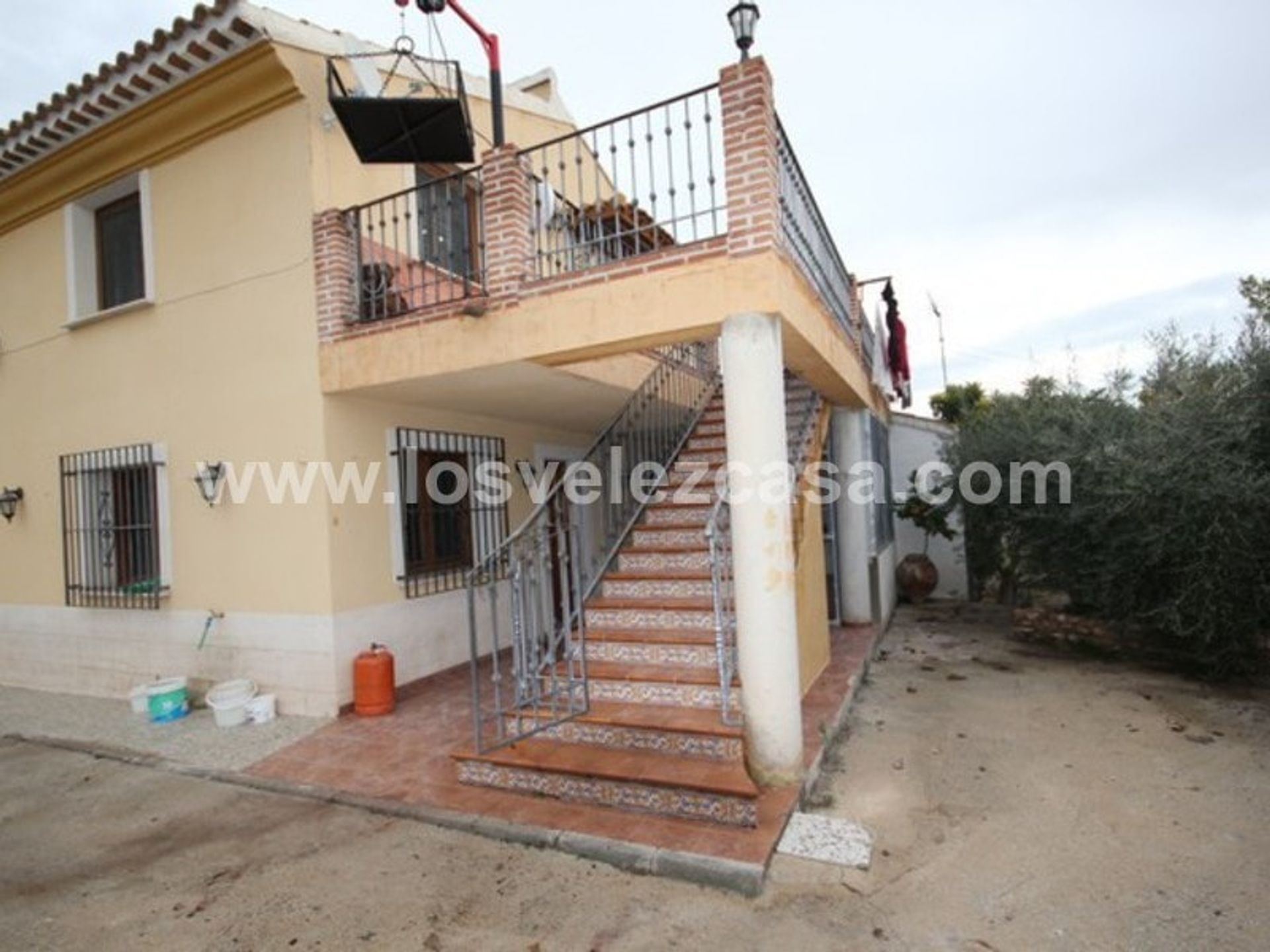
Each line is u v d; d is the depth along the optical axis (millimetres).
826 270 5719
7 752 5418
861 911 2865
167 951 2793
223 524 6094
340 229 5547
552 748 4164
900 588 10852
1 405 7832
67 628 7184
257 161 5902
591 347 4332
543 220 5977
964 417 10891
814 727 4688
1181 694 5738
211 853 3576
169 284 6434
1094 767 4270
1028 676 6457
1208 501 5809
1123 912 2799
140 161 6531
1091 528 6734
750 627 3812
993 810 3736
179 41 5445
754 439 3760
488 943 2750
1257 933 2643
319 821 3871
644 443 7359
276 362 5793
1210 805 3709
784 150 4355
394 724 5340
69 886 3316
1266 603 5812
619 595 5434
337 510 5660
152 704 5832
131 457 6625
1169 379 6668
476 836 3605
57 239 7324
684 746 3938
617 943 2717
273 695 5789
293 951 2752
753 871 3023
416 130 5137
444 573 6832
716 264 3857
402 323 5145
